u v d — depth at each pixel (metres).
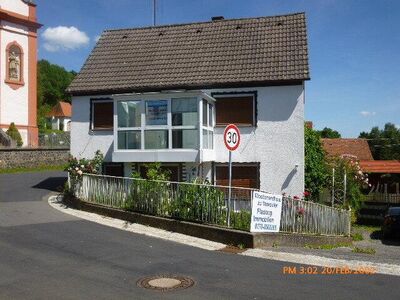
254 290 6.64
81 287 6.68
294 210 12.20
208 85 16.52
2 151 26.83
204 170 16.50
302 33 17.73
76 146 18.00
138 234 10.65
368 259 9.63
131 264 7.99
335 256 9.67
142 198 12.22
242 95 16.36
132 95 15.85
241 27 19.06
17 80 32.19
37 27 33.53
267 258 8.77
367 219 26.14
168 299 6.21
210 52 18.16
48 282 6.88
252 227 10.10
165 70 17.80
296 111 15.85
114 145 16.22
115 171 17.47
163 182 11.75
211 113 16.50
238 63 17.12
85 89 17.72
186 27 20.03
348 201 20.95
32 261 8.03
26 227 10.98
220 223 10.59
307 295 6.44
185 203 11.20
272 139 16.03
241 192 10.39
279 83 15.96
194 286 6.79
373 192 31.25
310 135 18.61
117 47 19.84
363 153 41.72
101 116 17.86
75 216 12.73
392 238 18.19
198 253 9.00
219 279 7.18
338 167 20.64
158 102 15.71
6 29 31.34
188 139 15.36
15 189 18.61
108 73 18.39
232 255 8.93
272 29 18.45
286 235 11.23
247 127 16.25
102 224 11.67
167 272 7.53
